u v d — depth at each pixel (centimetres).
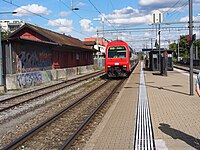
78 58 5388
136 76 3591
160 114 1148
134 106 1372
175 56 10412
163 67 3578
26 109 1468
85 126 1021
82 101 1688
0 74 2264
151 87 2238
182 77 3256
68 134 951
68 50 4609
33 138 906
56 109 1456
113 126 976
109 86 2527
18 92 2244
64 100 1764
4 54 2603
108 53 3316
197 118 1050
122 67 3284
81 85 2698
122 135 856
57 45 3512
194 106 1306
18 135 969
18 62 2739
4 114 1348
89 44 7781
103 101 1553
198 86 739
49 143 849
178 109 1241
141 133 872
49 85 2712
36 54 3177
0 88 2228
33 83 2773
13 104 1634
